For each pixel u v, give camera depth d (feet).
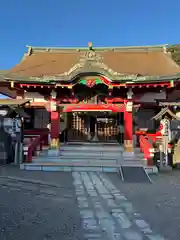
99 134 50.42
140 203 18.11
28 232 12.84
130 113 38.96
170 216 15.30
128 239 11.98
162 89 41.29
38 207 17.11
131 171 29.37
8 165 36.17
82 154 38.83
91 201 18.60
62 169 32.45
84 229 13.23
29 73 45.55
